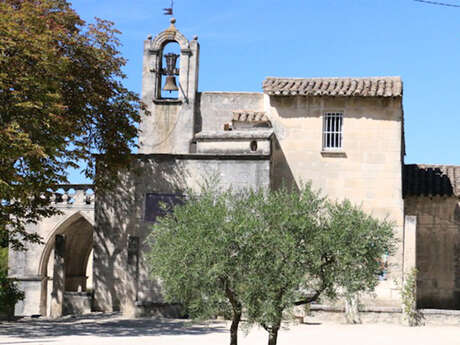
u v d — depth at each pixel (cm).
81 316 3117
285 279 1614
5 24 2472
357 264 1684
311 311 3012
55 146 2584
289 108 3397
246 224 1634
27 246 4216
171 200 3155
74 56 2931
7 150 2373
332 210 1733
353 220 1694
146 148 3675
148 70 3725
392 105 3322
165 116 3684
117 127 3148
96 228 3234
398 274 3161
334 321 2983
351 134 3338
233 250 1656
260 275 1623
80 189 4206
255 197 1731
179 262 1680
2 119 2511
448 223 3456
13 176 2477
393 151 3300
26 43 2509
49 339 2286
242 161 3109
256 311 1625
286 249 1614
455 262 3428
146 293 3102
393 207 3269
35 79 2481
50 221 4203
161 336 2398
